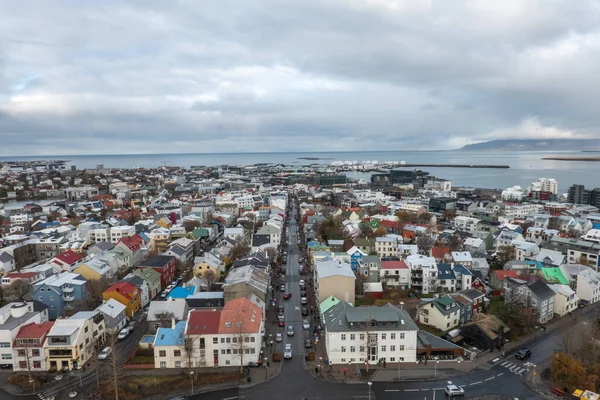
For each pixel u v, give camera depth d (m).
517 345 96.81
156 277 136.50
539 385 80.00
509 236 188.50
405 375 83.75
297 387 79.62
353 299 116.94
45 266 144.75
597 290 127.81
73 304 115.69
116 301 110.25
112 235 199.12
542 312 110.00
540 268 141.00
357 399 75.50
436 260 151.88
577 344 89.56
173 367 87.31
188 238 188.38
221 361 88.38
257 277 120.00
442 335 101.25
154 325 102.94
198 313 91.75
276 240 192.00
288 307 120.81
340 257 147.00
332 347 88.31
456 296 114.75
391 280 137.50
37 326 90.38
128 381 81.75
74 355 86.94
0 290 127.94
